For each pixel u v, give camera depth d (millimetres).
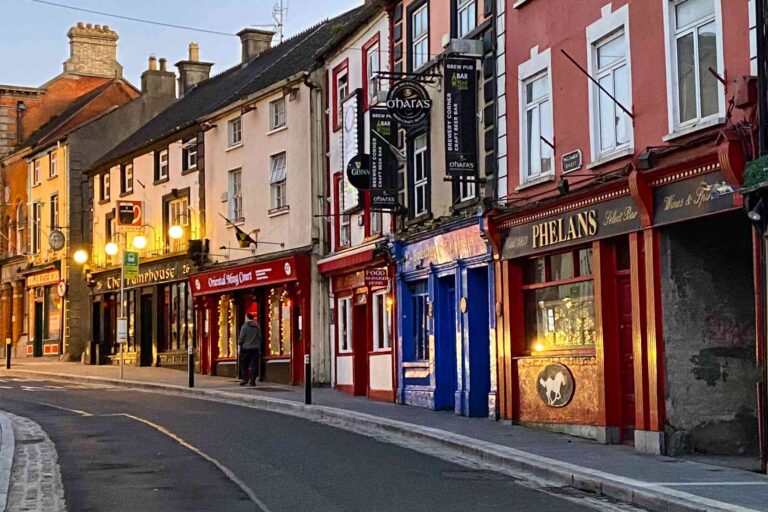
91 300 41812
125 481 11961
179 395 25938
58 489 11461
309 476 12250
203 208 33844
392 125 22766
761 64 11688
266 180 30344
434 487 11445
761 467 11805
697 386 13711
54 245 43375
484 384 19188
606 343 14992
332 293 27328
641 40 14219
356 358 25234
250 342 28031
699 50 13180
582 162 15633
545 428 16578
